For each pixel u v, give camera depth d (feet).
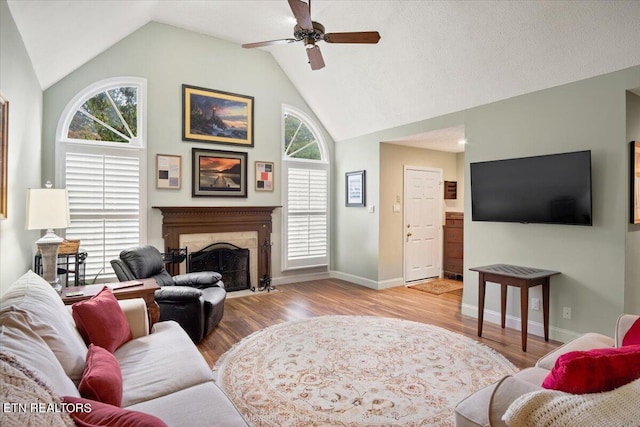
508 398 4.06
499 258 12.73
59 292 8.93
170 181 15.58
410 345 10.63
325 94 18.21
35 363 3.74
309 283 19.35
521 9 9.90
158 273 12.34
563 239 11.01
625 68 9.63
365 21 13.01
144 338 7.45
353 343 10.78
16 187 8.73
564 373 3.56
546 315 10.93
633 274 10.12
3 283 7.57
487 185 12.73
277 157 18.78
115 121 14.66
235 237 17.28
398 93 15.26
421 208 20.04
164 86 15.51
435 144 18.72
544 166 11.07
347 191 19.88
